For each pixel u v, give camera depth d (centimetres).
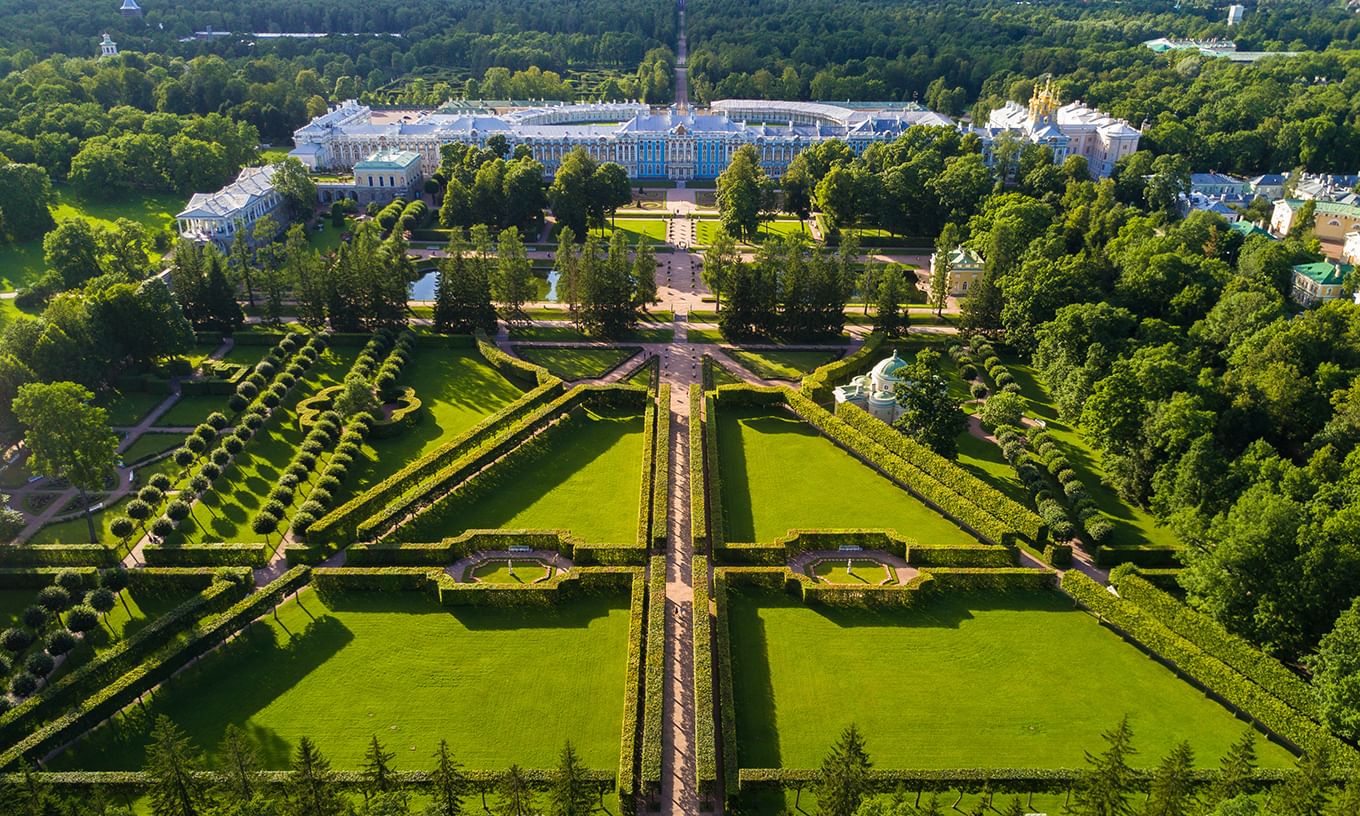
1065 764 14838
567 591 18750
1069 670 16950
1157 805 12369
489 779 13888
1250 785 13950
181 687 16312
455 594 18375
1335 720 14538
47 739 14662
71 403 19888
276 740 15188
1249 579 16700
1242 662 16212
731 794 13888
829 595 18612
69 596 18038
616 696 16225
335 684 16425
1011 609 18638
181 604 17975
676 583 19262
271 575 19488
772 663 17075
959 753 15062
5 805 13362
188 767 13138
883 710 15975
